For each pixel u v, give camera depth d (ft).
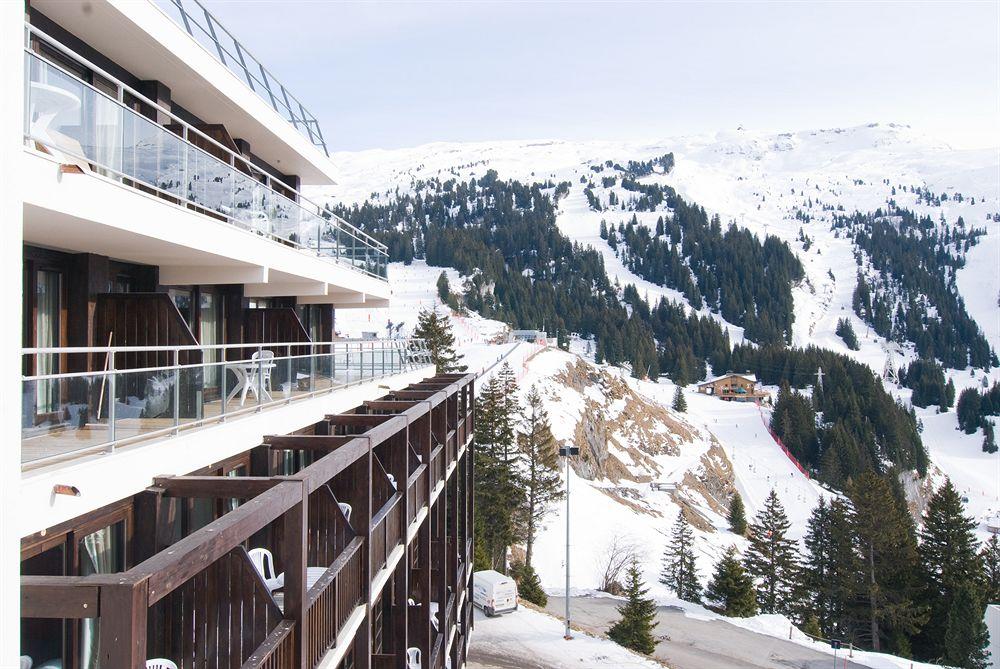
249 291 53.42
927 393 577.84
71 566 19.94
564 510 212.84
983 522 335.67
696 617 142.82
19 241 8.27
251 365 32.01
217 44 45.06
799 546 247.91
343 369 48.65
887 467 348.79
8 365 8.07
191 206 32.27
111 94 38.37
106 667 12.16
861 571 166.50
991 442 472.44
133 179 26.63
